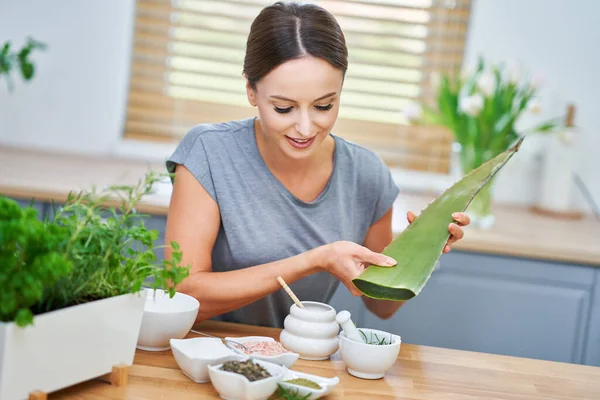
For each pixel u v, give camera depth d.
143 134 3.23
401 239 1.39
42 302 1.05
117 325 1.13
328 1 3.11
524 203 3.13
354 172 1.76
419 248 1.36
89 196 1.14
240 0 3.13
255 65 1.42
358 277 1.30
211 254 1.69
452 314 2.43
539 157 3.09
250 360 1.15
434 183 3.15
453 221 1.42
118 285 1.13
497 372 1.37
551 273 2.39
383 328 2.44
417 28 3.12
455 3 3.10
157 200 2.40
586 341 2.41
